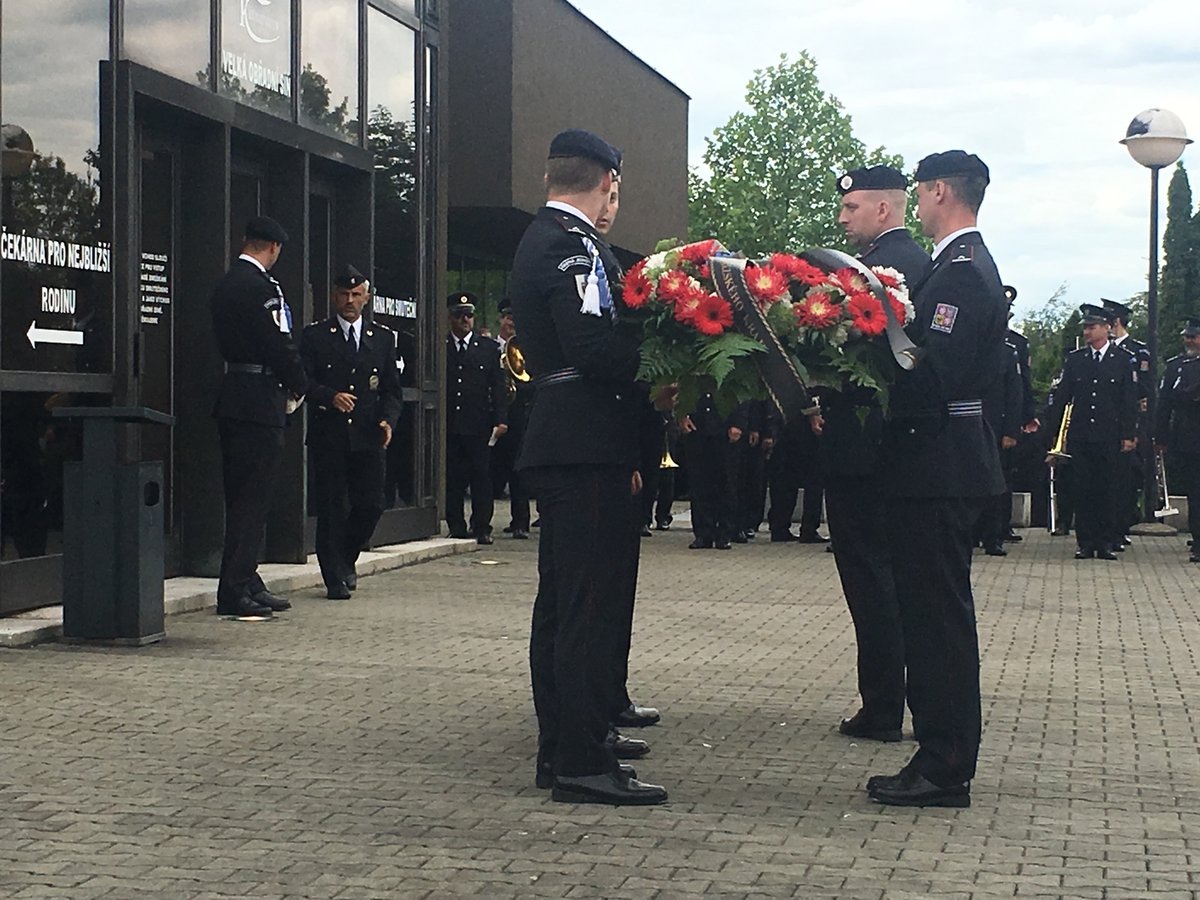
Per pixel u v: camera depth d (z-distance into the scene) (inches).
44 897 195.8
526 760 268.4
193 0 466.3
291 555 511.8
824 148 2650.1
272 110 513.3
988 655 390.0
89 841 219.0
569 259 234.8
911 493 243.3
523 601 462.3
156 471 374.9
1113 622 454.9
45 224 400.2
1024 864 215.5
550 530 241.4
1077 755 281.6
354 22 570.3
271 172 521.0
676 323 231.0
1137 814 242.5
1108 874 211.5
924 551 243.9
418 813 235.3
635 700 322.7
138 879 203.0
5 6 386.3
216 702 310.2
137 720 292.8
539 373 241.6
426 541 612.4
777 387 231.8
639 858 215.5
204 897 196.5
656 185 1033.5
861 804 245.6
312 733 285.4
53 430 406.3
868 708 291.0
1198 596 523.5
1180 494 858.1
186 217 477.4
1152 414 771.4
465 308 640.4
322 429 459.8
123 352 422.9
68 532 369.1
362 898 197.3
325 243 567.8
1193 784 262.1
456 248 985.5
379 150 589.9
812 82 2662.4
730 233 2600.9
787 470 691.4
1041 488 817.5
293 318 517.7
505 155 780.6
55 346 404.2
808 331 233.9
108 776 253.4
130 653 361.4
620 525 240.4
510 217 835.4
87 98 416.8
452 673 344.8
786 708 317.1
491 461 674.8
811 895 200.7
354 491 465.7
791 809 241.9
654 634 409.7
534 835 225.1
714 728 297.9
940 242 253.1
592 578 239.5
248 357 418.6
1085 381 655.8
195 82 467.2
